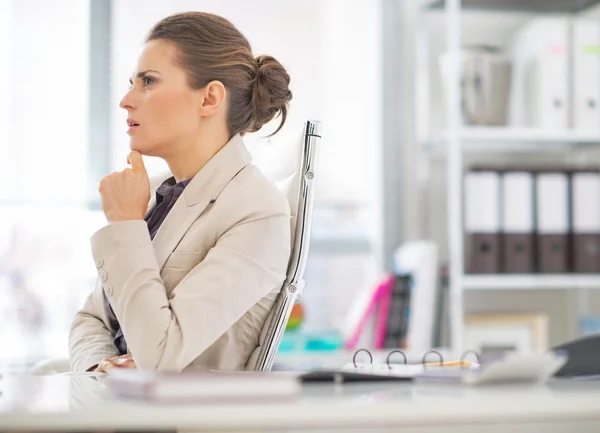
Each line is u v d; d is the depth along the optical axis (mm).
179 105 1560
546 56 3176
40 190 3379
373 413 782
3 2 3385
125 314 1393
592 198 3178
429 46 3512
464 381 988
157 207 1643
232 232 1472
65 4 3432
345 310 3609
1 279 3314
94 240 1437
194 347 1381
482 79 3160
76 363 1647
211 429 784
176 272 1497
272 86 1656
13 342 3289
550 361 980
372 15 3639
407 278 3160
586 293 3570
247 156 1590
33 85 3400
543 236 3146
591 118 3203
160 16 3500
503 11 3459
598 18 3385
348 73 3627
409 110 3598
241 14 3555
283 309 1532
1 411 781
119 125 3461
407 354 2996
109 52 3461
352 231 3633
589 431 816
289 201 1589
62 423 768
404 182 3590
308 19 3607
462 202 3117
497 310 3523
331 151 3609
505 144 3330
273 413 772
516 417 804
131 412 766
